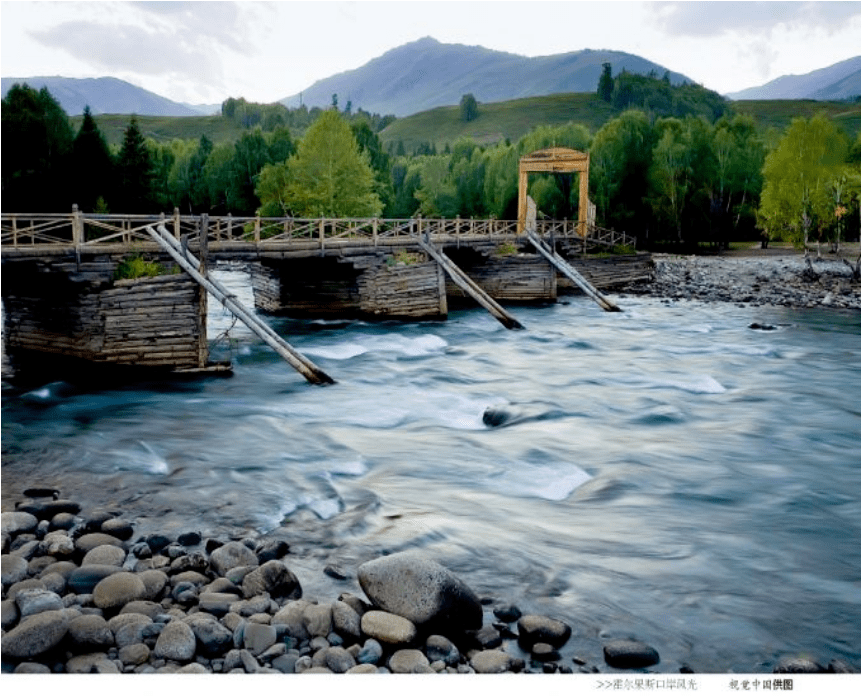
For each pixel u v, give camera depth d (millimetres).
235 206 77375
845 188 53031
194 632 6609
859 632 7312
